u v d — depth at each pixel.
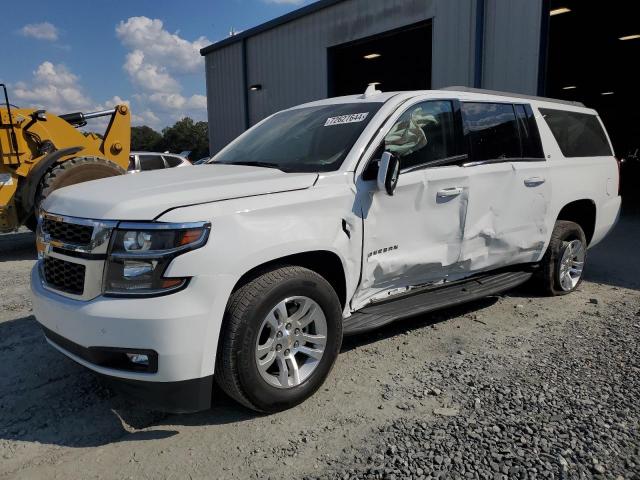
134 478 2.69
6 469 2.78
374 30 13.48
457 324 4.80
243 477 2.68
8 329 4.83
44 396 3.56
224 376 3.01
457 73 11.57
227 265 2.89
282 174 3.54
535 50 10.09
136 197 2.96
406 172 3.92
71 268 3.02
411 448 2.87
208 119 20.38
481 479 2.60
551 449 2.82
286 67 16.41
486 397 3.41
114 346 2.77
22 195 8.02
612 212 6.13
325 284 3.36
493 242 4.68
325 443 2.95
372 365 3.93
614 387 3.52
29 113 8.52
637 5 12.99
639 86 24.09
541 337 4.47
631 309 5.22
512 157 4.84
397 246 3.91
